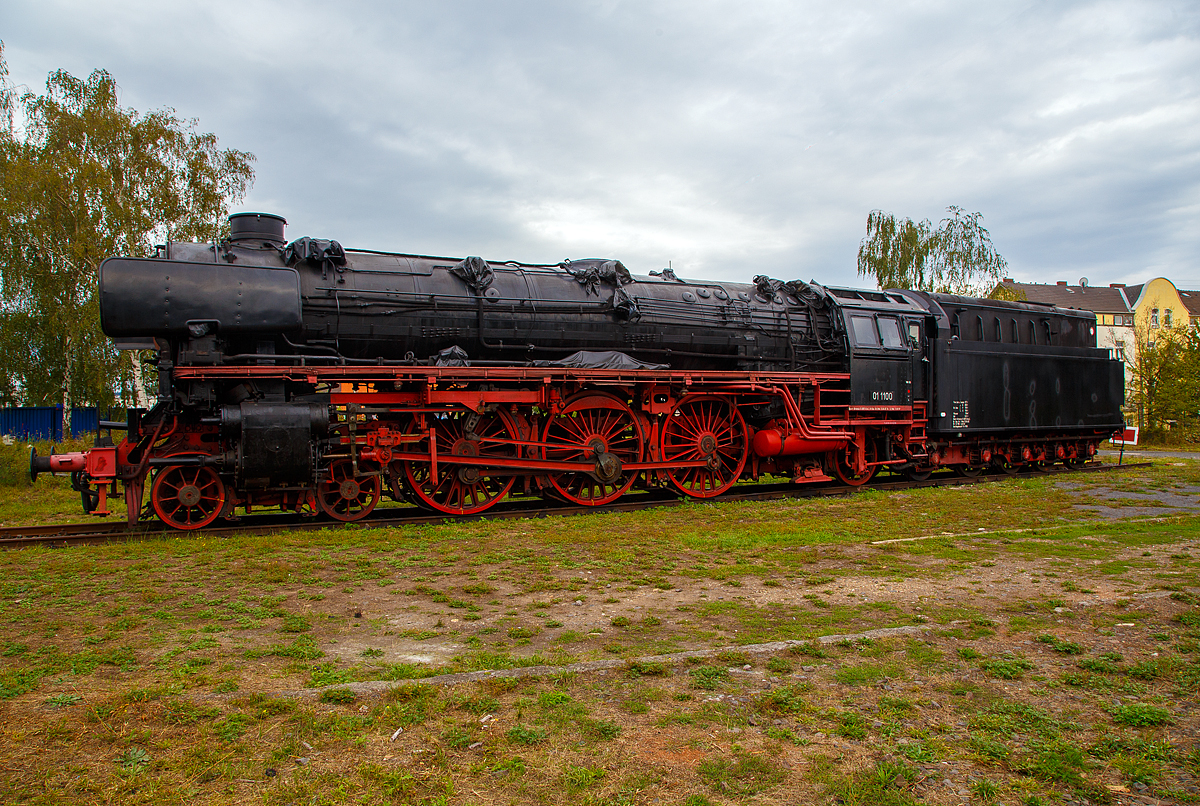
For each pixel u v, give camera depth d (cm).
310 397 945
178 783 301
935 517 1036
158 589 621
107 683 406
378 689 393
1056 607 568
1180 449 2905
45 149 2200
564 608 578
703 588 643
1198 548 795
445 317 1055
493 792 301
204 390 872
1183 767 329
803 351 1362
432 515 1041
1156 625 519
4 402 2352
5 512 1130
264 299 901
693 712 377
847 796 298
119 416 2333
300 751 331
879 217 3469
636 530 923
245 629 516
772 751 338
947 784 312
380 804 290
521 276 1147
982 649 477
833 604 586
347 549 794
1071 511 1096
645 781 310
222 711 369
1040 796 303
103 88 2259
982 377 1559
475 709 374
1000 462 1675
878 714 378
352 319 999
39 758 317
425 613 563
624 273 1222
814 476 1329
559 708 377
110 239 2173
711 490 1255
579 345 1162
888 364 1391
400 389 998
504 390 1061
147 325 848
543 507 1127
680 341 1239
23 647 463
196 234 2328
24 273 2158
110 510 1151
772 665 440
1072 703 397
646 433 1198
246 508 962
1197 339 3312
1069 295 5853
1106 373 1877
